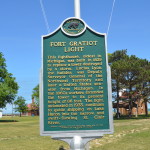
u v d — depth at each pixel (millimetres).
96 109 7969
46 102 8016
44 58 8297
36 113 95188
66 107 7980
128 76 41812
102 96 8031
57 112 7957
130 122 30250
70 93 8055
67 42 8398
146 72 39969
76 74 8203
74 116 7945
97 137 7844
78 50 8344
